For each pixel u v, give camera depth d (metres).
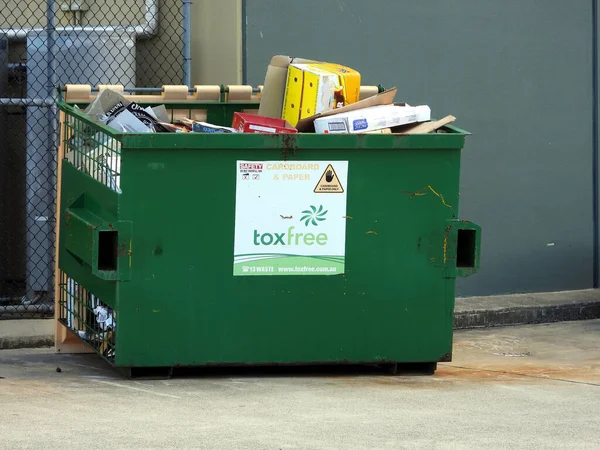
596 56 19.64
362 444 10.13
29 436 10.21
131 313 12.66
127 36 17.08
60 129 14.42
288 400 12.09
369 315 13.11
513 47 18.92
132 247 12.55
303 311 12.97
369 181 12.94
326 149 12.79
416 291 13.17
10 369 13.86
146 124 13.70
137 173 12.49
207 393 12.43
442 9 18.31
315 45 17.52
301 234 12.87
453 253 13.16
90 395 12.22
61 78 16.91
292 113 14.59
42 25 17.59
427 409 11.74
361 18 17.77
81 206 13.62
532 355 15.85
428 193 13.05
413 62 18.20
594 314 18.95
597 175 19.83
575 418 11.47
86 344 13.91
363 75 17.88
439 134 12.97
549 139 19.38
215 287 12.78
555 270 19.64
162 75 17.58
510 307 18.25
